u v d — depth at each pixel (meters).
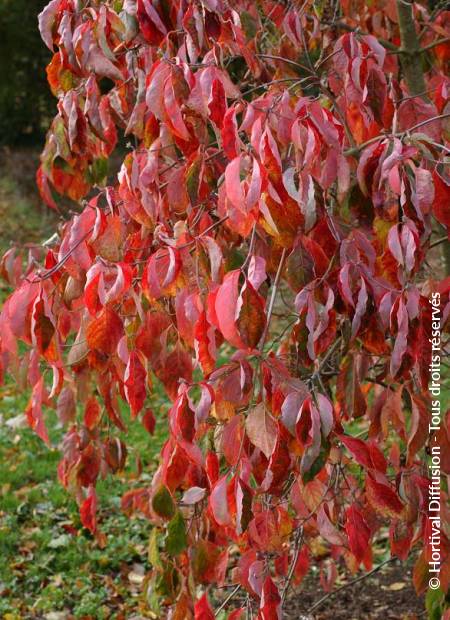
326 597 3.02
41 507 4.80
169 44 2.12
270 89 2.30
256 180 1.59
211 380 1.71
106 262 1.88
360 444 1.77
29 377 2.15
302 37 2.39
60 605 3.97
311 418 1.60
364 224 1.95
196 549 2.23
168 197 2.16
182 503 2.16
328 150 1.74
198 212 2.11
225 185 1.78
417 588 1.98
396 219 1.74
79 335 2.13
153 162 2.13
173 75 1.87
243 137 2.57
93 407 2.78
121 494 4.96
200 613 2.04
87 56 2.21
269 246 1.93
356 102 2.05
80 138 2.37
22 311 1.92
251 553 1.98
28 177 11.89
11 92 12.69
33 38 12.16
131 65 2.46
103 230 2.01
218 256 1.85
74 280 2.08
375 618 3.72
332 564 3.19
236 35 2.09
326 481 2.22
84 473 2.87
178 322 1.93
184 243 1.97
